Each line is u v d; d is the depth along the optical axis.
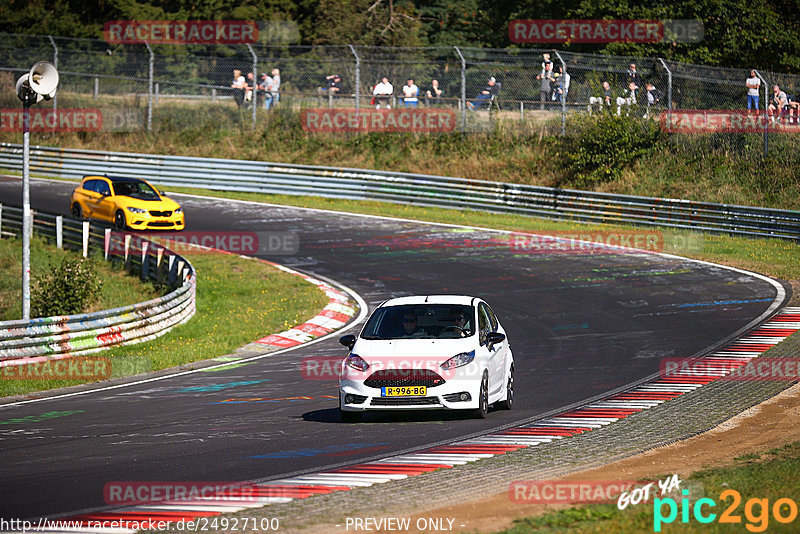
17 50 174.38
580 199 117.62
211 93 169.12
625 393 49.94
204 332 75.69
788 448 36.03
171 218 111.81
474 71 150.38
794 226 102.38
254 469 34.34
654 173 126.44
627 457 35.31
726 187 119.62
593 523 24.95
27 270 65.56
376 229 115.81
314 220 121.19
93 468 34.94
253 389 54.53
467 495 29.33
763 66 146.75
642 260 97.00
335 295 86.44
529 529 24.55
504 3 186.00
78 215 114.94
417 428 41.88
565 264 96.00
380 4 194.75
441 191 128.25
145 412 47.75
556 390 51.59
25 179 65.81
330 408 47.91
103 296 88.88
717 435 39.34
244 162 140.75
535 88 145.50
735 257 97.12
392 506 28.06
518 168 136.75
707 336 65.88
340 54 179.88
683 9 146.62
